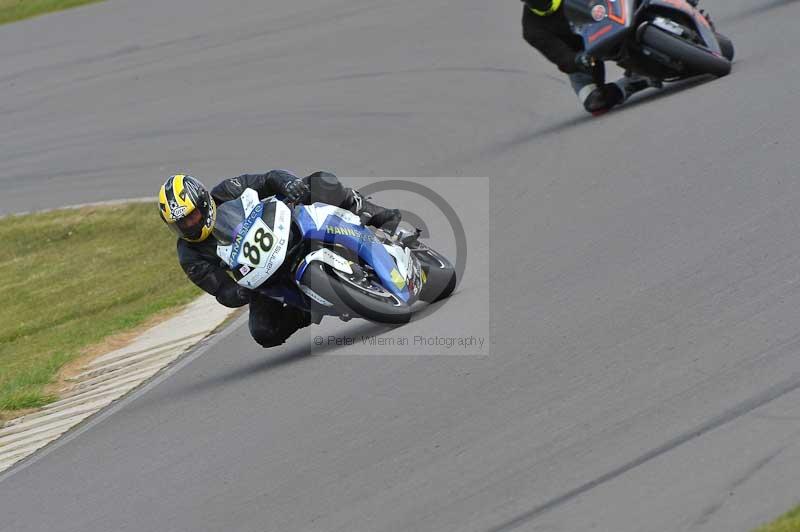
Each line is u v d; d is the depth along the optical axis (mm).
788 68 37406
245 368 28281
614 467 16797
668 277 23812
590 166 34969
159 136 64375
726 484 15453
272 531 18078
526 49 60250
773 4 49750
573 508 15953
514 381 21016
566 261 27297
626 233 27719
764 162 29109
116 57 86562
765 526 14086
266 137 58438
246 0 97125
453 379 22062
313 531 17594
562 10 40250
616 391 19219
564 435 18203
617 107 41906
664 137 34625
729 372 18625
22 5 116875
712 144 32156
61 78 84000
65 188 60562
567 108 47250
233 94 68438
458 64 60781
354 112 58062
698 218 26875
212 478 21203
